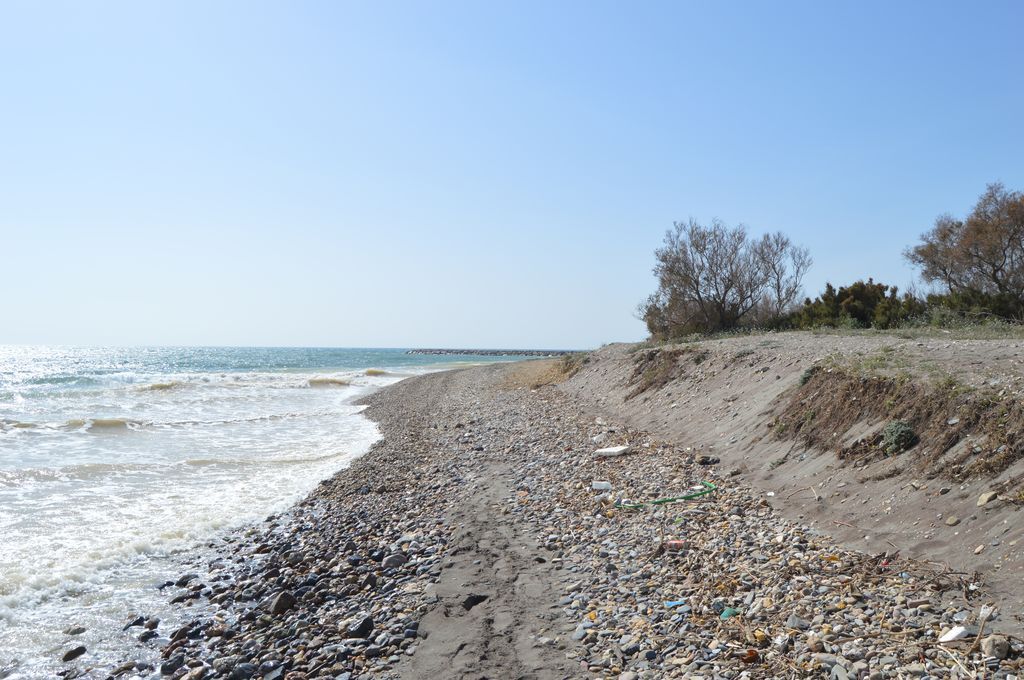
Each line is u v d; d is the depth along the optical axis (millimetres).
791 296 33562
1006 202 25047
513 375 35531
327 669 5602
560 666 5125
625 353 26531
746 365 14773
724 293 33125
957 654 4191
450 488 12055
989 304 21812
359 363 87312
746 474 9562
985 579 4945
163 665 6199
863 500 7148
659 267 34750
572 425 17234
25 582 8453
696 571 6578
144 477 14750
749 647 4898
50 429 21984
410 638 6027
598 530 8508
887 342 12945
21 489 13445
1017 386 7141
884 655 4371
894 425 7879
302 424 24391
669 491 9570
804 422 9906
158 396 34562
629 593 6312
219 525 11062
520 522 9359
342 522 10812
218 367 73562
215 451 18312
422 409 26969
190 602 7805
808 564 6113
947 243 28375
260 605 7496
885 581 5406
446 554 8273
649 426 14906
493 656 5434
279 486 13961
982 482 6098
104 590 8227
